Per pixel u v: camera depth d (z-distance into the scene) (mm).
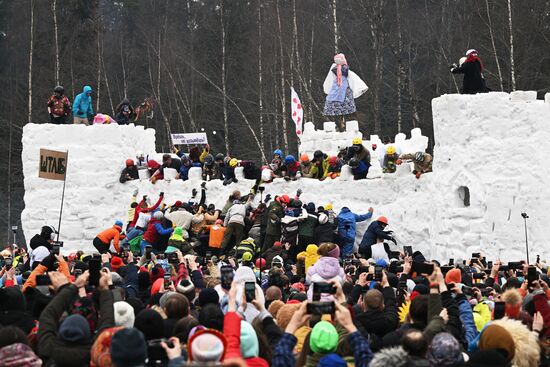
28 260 35094
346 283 24750
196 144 52125
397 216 43875
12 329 15711
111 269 29281
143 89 95125
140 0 104000
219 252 43219
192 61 91250
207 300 19406
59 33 91375
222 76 85500
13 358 14812
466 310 18359
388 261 39688
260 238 43469
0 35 93750
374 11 76750
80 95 52312
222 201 47781
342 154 48844
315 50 85812
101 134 51031
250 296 16969
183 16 101875
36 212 51250
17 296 18188
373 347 18344
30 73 83125
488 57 77250
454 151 41031
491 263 35781
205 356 13250
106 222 50625
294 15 79500
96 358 14836
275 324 17109
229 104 90875
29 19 90812
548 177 39750
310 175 46812
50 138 51281
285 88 85438
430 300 17484
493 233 39906
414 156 43656
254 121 88000
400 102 79500
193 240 44219
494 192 39906
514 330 16531
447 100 41219
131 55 97125
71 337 15656
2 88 91500
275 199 42969
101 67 92062
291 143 85688
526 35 75938
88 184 50781
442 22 82375
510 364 15758
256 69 86750
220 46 92750
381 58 76375
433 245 42312
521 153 39750
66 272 23312
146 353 14281
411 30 85375
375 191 44531
